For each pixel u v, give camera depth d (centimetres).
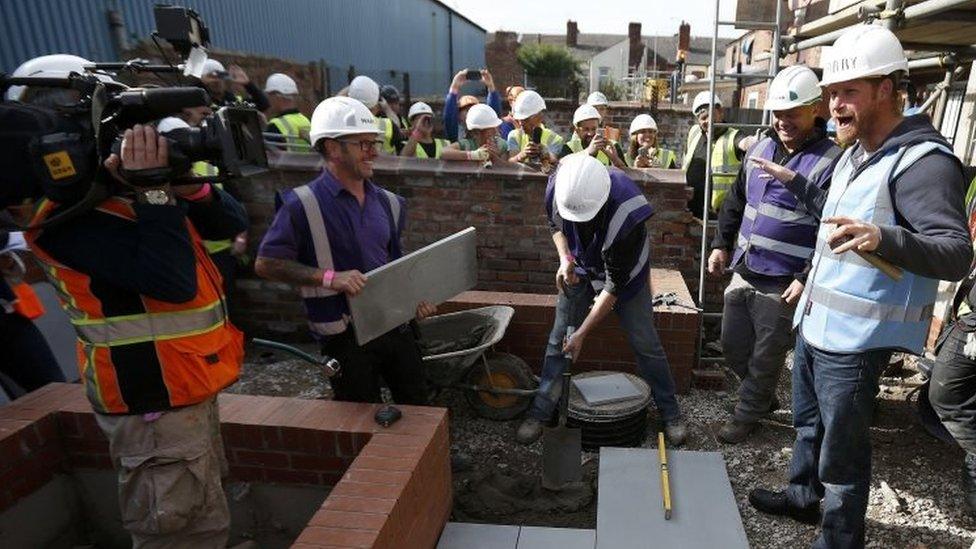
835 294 213
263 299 486
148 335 170
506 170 445
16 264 300
